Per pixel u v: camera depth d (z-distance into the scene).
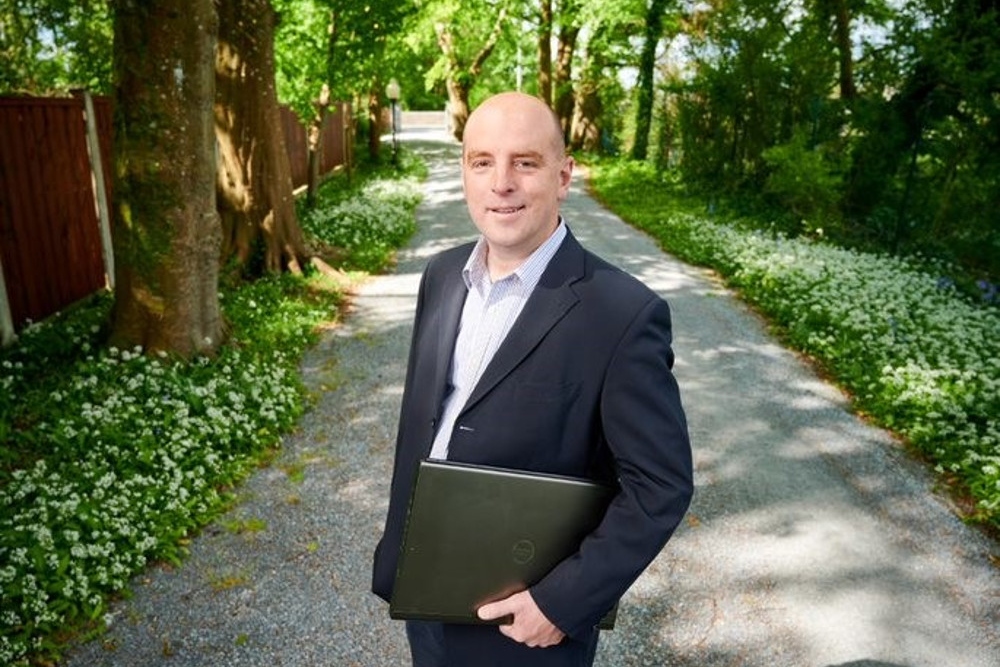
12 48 9.30
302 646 2.96
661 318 1.41
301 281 8.18
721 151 15.67
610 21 21.41
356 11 11.45
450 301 1.68
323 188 16.45
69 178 6.64
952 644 3.08
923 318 7.34
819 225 11.77
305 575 3.39
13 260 5.82
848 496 4.25
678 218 13.10
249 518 3.83
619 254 10.70
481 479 1.38
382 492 4.14
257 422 4.74
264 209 8.34
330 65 11.88
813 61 13.14
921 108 11.62
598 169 21.73
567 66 27.47
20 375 4.88
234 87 7.95
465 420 1.47
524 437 1.43
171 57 5.04
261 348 6.05
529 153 1.46
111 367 5.08
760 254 9.79
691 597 3.33
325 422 5.02
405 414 1.75
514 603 1.39
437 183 19.23
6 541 3.20
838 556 3.66
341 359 6.22
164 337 5.39
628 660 2.94
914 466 4.62
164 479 3.95
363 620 3.12
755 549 3.71
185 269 5.39
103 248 7.25
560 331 1.42
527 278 1.53
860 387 5.71
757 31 13.83
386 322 7.26
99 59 10.01
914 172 12.27
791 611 3.25
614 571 1.29
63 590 3.02
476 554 1.40
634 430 1.34
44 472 3.89
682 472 1.33
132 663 2.83
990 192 11.18
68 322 6.11
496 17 26.97
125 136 5.07
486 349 1.58
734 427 5.12
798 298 7.84
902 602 3.33
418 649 1.90
